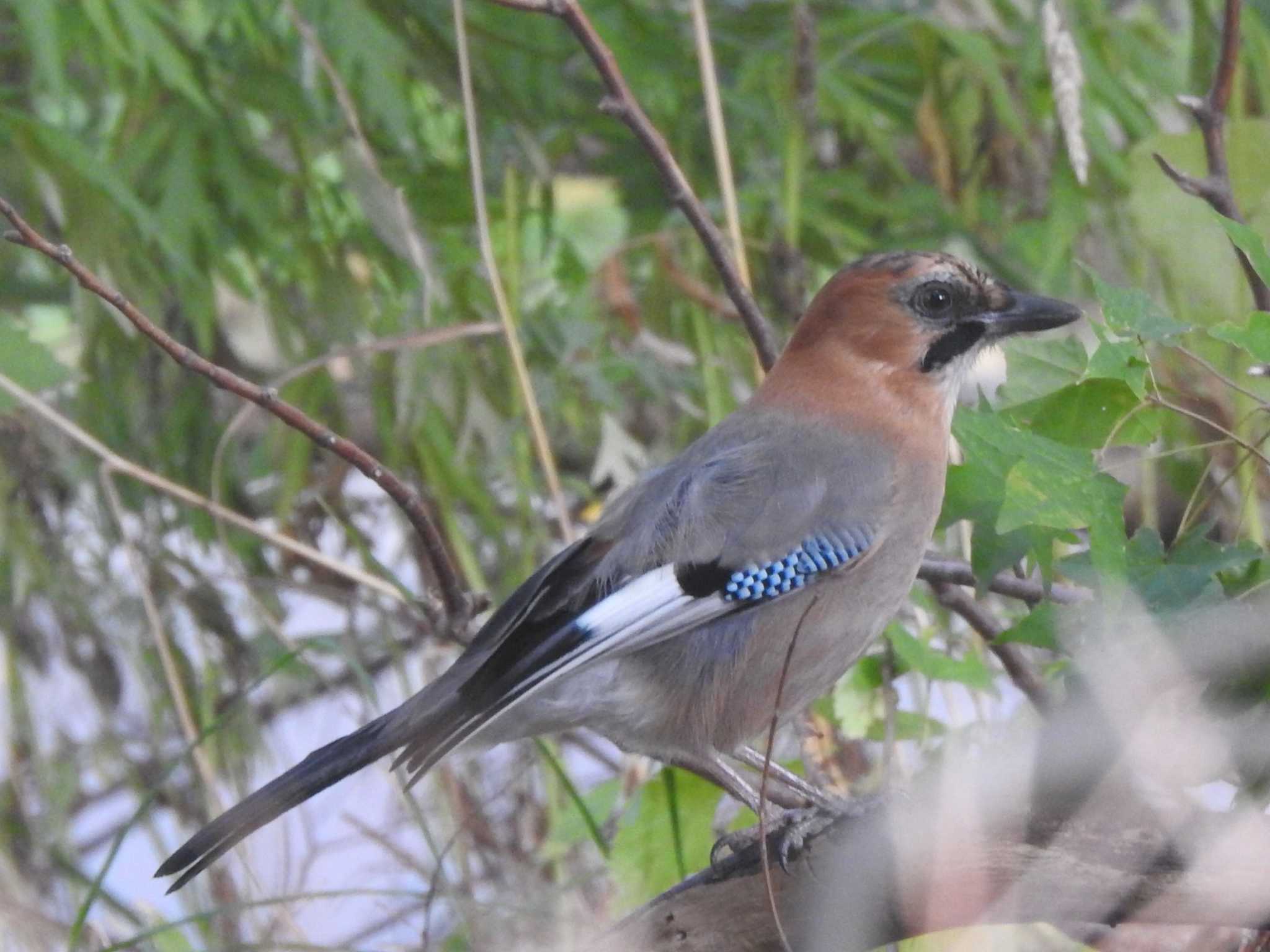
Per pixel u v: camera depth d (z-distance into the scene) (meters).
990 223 11.79
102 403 10.63
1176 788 6.00
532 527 10.74
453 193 11.51
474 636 7.87
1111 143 12.02
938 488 8.53
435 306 10.41
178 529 10.91
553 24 11.55
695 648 7.95
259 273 10.93
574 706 7.86
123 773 11.04
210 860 7.05
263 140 11.24
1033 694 7.60
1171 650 5.98
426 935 7.35
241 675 10.70
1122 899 6.04
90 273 6.55
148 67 10.41
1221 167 7.51
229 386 6.72
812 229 11.47
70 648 10.65
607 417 10.66
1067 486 6.30
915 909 6.26
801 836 6.99
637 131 7.89
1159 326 6.59
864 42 11.52
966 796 6.13
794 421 8.53
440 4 11.21
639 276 12.15
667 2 12.24
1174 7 13.52
